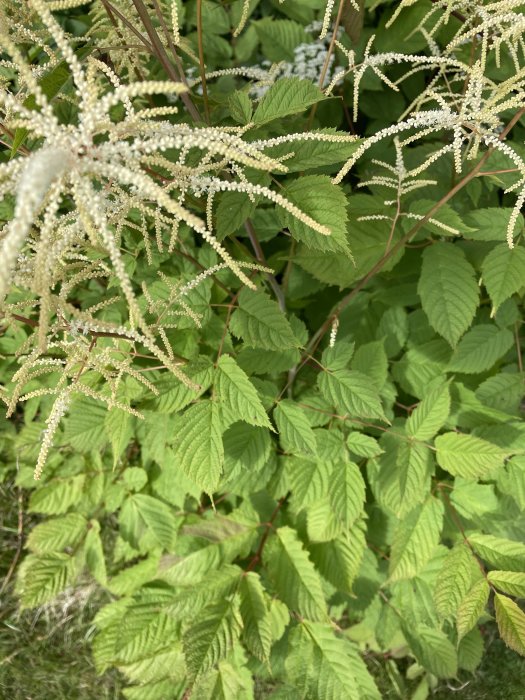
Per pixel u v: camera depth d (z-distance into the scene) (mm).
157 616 568
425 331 562
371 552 575
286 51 653
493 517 521
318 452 489
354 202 517
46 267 238
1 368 583
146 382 372
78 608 722
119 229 346
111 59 463
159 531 588
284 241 650
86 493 636
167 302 466
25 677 678
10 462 755
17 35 391
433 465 494
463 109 384
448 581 454
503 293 455
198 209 508
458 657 577
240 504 608
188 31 702
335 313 513
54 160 201
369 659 678
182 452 422
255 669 587
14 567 743
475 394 544
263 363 486
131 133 271
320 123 637
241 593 513
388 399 539
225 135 281
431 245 505
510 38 496
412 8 583
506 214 484
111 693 670
